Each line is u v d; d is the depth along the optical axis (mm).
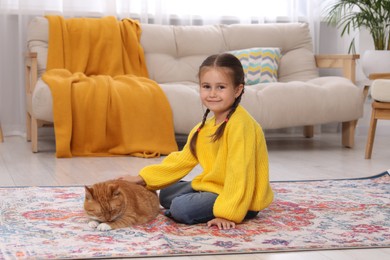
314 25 5371
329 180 3162
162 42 4879
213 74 2207
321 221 2299
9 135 4922
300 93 4297
